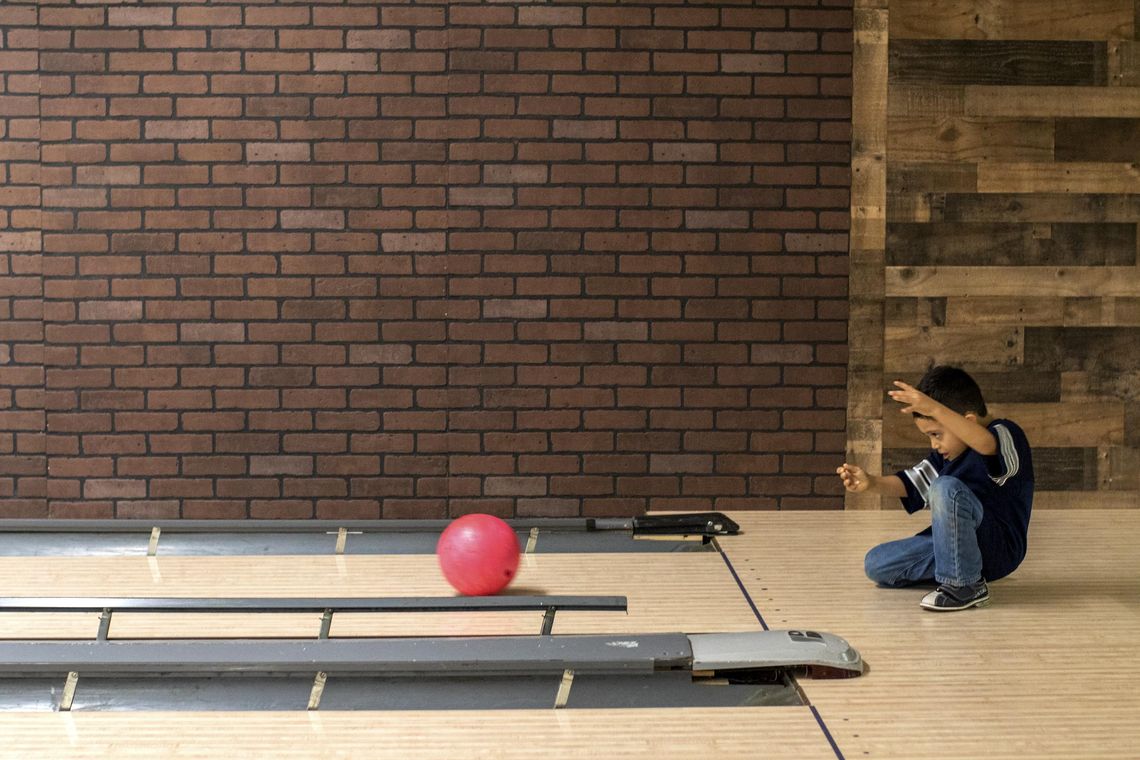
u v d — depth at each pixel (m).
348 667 2.91
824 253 4.92
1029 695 2.88
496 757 2.53
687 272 4.89
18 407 4.85
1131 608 3.62
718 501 4.96
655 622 3.47
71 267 4.80
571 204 4.85
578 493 4.94
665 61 4.83
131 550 4.34
